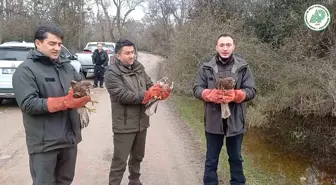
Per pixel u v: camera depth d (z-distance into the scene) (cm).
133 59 387
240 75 385
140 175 471
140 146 410
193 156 573
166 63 1463
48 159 297
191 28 1208
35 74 286
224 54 380
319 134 793
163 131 736
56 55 294
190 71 1165
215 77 381
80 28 3194
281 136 780
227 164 520
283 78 995
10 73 905
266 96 1001
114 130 390
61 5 2942
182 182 469
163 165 531
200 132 725
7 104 1015
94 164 529
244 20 1246
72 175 328
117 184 402
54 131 295
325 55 1016
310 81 915
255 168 554
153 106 371
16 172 492
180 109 991
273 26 1196
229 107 378
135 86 384
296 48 1058
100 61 1404
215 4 1351
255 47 1050
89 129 742
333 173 564
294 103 939
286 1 1177
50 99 279
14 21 2350
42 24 293
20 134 687
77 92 279
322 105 882
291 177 533
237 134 386
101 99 1142
